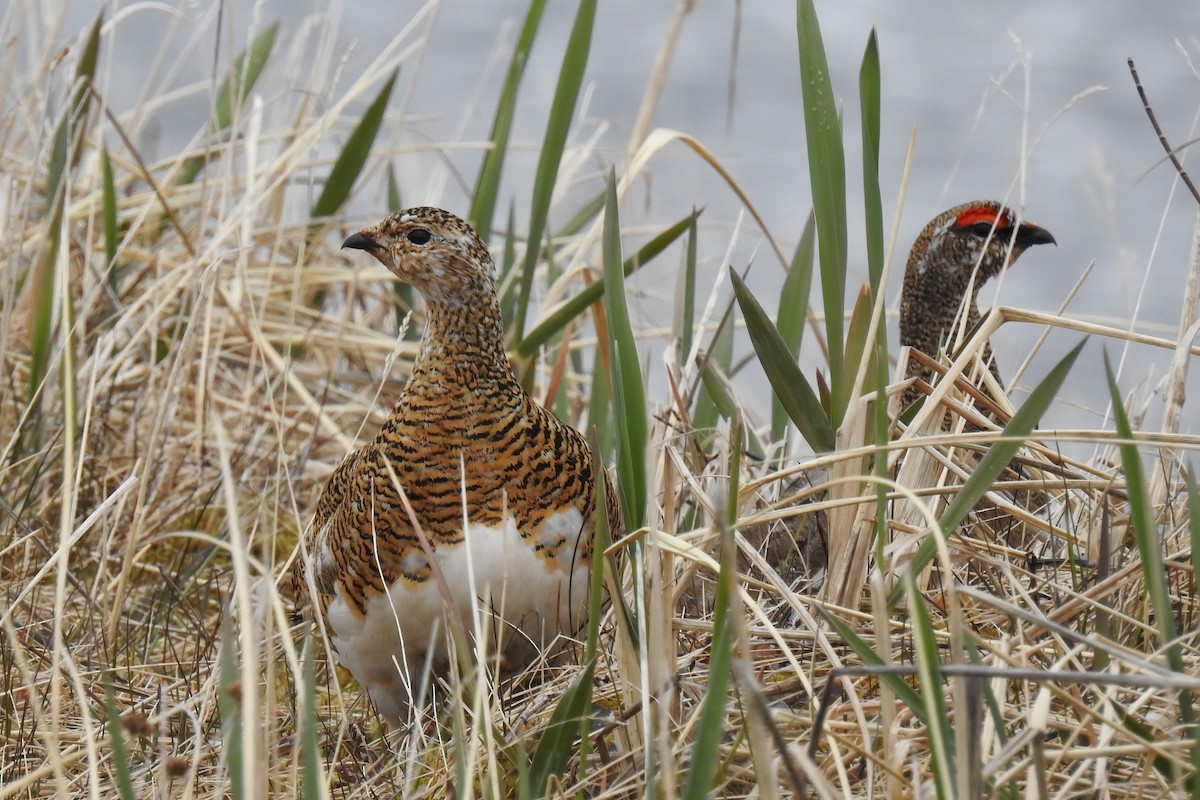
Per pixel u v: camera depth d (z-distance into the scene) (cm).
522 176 2008
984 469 676
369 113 1272
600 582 672
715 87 2652
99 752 765
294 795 640
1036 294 1969
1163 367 1667
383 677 814
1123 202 2192
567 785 691
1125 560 778
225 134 1372
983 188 2211
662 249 1136
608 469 823
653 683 680
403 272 789
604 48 2767
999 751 584
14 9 1223
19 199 1232
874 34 795
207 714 759
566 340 1116
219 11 1227
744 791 657
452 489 765
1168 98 2470
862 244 1967
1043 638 704
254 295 1298
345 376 1266
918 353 841
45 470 1046
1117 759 630
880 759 598
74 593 979
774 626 764
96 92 1209
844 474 764
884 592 618
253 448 1128
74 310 1191
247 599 573
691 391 973
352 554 784
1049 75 2594
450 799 672
